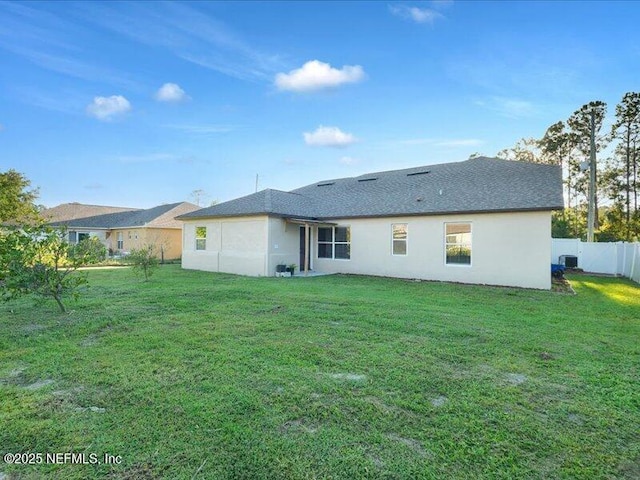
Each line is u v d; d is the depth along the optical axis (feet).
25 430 9.34
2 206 55.98
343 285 39.06
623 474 7.91
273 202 53.06
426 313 23.66
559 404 11.15
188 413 10.23
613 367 14.47
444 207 45.16
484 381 12.85
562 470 7.97
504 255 41.16
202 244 57.36
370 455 8.41
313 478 7.59
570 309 27.17
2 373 13.32
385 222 49.80
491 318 23.08
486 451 8.62
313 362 14.48
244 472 7.75
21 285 21.80
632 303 30.19
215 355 15.12
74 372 13.29
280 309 24.49
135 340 17.22
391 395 11.60
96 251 25.17
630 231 93.91
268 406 10.71
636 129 96.94
